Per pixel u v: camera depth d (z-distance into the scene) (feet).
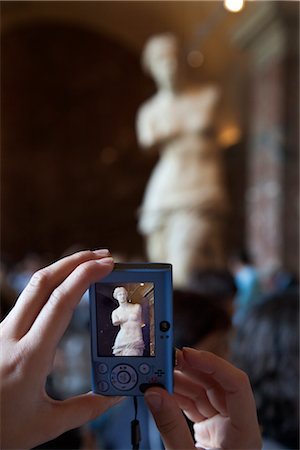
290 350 4.85
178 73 21.38
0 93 38.32
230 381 2.43
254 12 24.27
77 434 5.64
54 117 39.50
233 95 29.19
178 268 21.48
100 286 2.49
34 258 23.32
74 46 38.65
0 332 2.17
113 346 2.47
